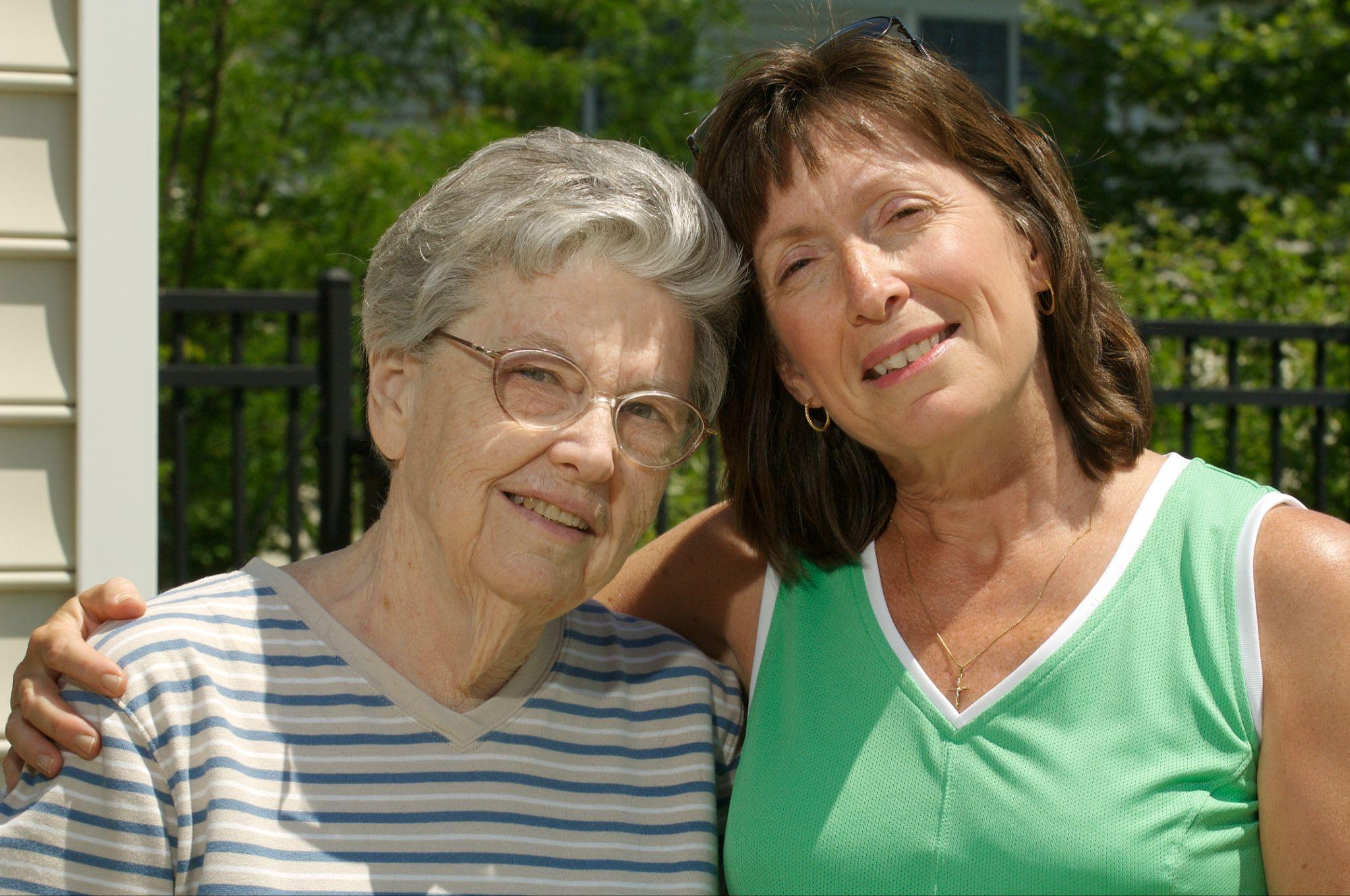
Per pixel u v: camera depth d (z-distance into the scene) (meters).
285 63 7.20
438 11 8.16
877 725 1.78
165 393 6.03
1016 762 1.66
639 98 8.70
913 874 1.67
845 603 1.91
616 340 1.65
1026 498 1.80
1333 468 5.25
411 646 1.73
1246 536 1.64
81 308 2.22
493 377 1.62
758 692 1.94
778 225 1.77
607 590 2.21
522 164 1.67
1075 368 1.79
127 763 1.54
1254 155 8.14
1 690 2.23
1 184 2.20
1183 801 1.58
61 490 2.25
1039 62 8.58
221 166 6.84
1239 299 5.55
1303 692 1.54
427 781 1.67
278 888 1.54
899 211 1.70
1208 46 8.06
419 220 1.69
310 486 6.32
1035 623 1.75
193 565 6.16
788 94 1.80
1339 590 1.54
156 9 2.24
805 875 1.73
